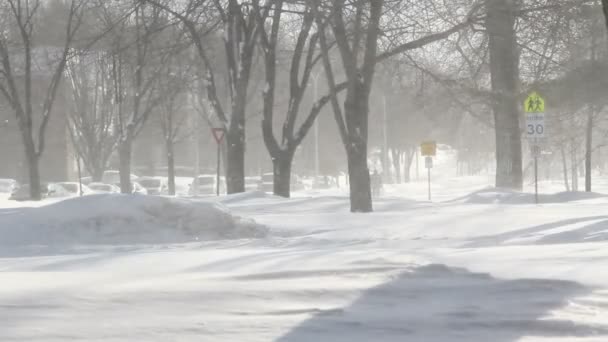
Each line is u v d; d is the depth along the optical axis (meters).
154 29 81.88
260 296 19.45
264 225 50.09
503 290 19.86
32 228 47.22
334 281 21.31
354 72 64.88
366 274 22.33
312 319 17.33
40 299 19.08
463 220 52.75
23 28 107.75
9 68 107.75
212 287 20.47
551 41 74.81
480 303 18.62
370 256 26.14
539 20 68.06
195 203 49.41
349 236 46.97
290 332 16.34
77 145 158.75
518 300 18.78
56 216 47.94
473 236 44.84
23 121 108.06
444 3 66.69
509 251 26.97
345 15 66.06
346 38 64.75
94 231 47.09
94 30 117.44
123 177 129.88
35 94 155.12
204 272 23.52
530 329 16.52
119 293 19.70
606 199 84.56
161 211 48.47
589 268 22.25
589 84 82.31
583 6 69.62
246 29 85.00
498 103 85.12
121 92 128.25
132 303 18.73
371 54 65.12
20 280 21.94
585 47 82.56
